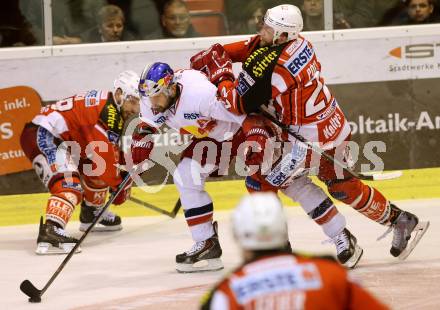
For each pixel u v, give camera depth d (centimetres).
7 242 1792
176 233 1812
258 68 1366
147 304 1284
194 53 1966
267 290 677
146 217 1977
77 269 1542
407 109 2006
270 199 718
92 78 1950
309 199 1474
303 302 671
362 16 2030
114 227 1852
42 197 1962
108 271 1519
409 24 2044
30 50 1931
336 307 675
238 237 711
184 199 1488
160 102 1445
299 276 682
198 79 1455
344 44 1984
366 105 1998
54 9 1975
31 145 1731
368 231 1734
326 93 1445
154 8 2002
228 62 1495
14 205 1956
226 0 2019
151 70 1425
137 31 2009
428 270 1426
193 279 1441
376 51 1991
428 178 2019
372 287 1330
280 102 1416
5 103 1936
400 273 1412
